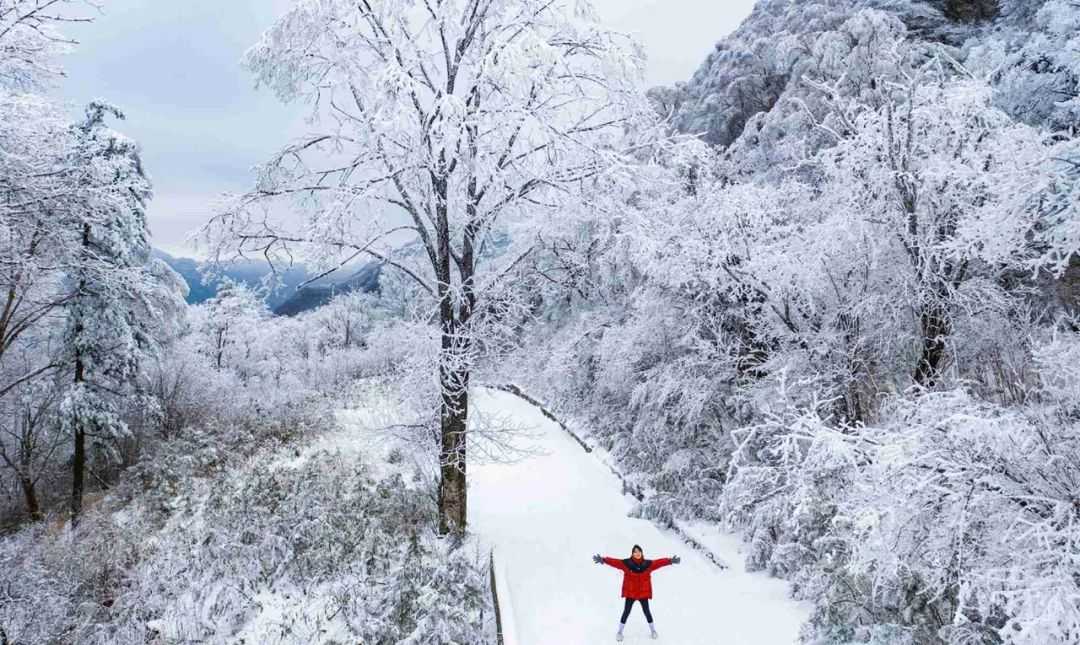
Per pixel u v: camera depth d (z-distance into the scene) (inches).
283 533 432.5
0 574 414.3
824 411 401.7
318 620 329.1
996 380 320.5
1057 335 255.8
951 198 356.2
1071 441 220.8
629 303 661.3
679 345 522.9
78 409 727.7
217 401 1149.7
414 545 393.1
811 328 418.3
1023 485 209.6
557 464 689.6
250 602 363.6
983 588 209.9
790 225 429.4
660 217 488.7
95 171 620.1
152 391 954.7
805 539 351.3
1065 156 202.8
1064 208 207.8
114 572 430.3
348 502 475.5
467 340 421.4
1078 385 229.8
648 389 558.3
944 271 378.3
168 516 544.4
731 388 490.9
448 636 290.8
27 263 570.6
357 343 2274.9
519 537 460.4
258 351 1852.9
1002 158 256.8
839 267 406.6
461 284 411.2
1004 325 362.6
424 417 434.6
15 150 531.5
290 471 558.3
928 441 218.4
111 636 354.0
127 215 769.6
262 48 404.5
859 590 278.2
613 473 627.2
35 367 874.1
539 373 986.7
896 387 405.1
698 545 425.1
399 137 368.2
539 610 344.5
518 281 456.4
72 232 626.5
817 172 496.1
